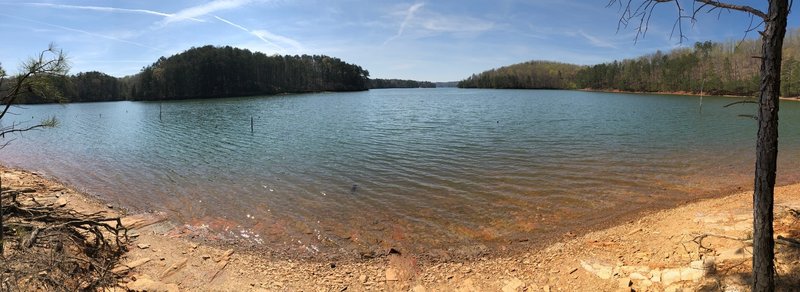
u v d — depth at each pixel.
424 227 11.19
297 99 105.81
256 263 8.98
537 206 12.76
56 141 30.72
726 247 7.74
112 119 52.38
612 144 24.75
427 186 15.18
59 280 6.40
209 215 12.27
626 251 8.72
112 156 23.28
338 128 35.34
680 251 8.03
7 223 8.11
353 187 15.20
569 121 39.72
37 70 6.34
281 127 37.12
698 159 19.86
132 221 11.59
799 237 7.23
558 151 22.31
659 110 55.16
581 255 8.81
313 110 61.06
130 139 31.19
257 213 12.45
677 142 25.53
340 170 18.11
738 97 88.12
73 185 16.23
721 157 20.36
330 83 179.88
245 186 15.60
